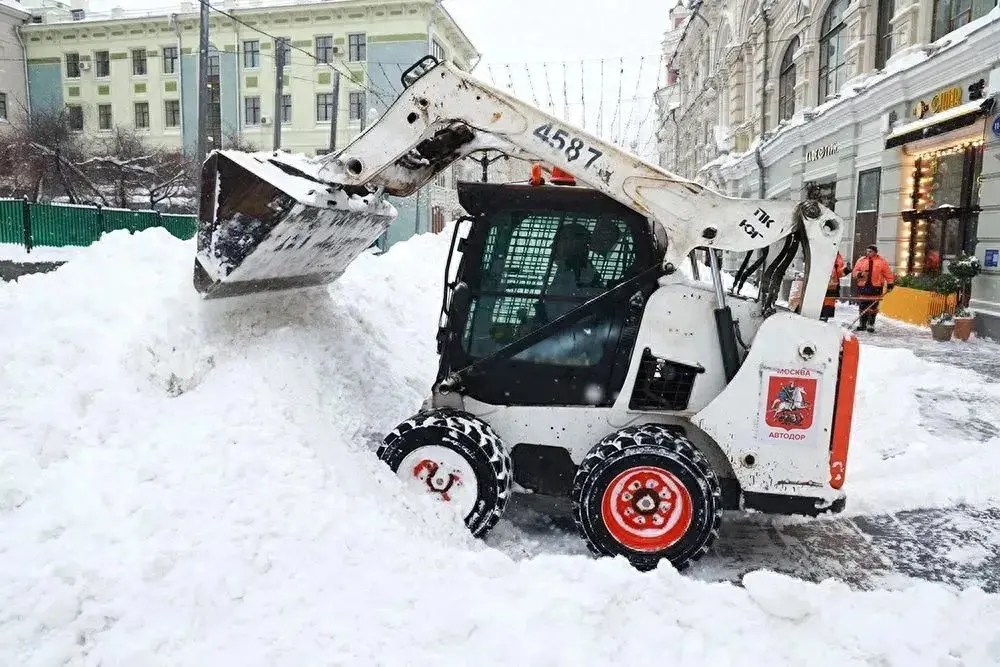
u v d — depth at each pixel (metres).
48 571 2.80
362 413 4.98
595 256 4.21
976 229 12.20
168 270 5.18
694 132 38.62
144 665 2.48
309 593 2.86
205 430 3.74
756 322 4.26
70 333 4.34
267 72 42.19
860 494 4.95
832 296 12.61
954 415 6.97
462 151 4.62
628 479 3.80
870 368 8.54
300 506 3.30
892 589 3.79
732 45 28.11
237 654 2.53
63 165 22.61
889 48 15.66
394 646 2.60
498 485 3.86
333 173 4.31
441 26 42.91
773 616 2.83
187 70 43.12
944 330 11.41
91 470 3.47
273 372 4.40
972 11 12.38
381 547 3.15
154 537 3.07
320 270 5.35
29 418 3.71
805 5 20.34
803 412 3.87
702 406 4.12
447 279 4.42
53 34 44.62
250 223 4.24
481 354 4.31
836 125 17.75
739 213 3.97
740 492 3.98
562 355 4.20
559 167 4.06
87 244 14.82
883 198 15.18
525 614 2.74
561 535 4.30
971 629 2.77
